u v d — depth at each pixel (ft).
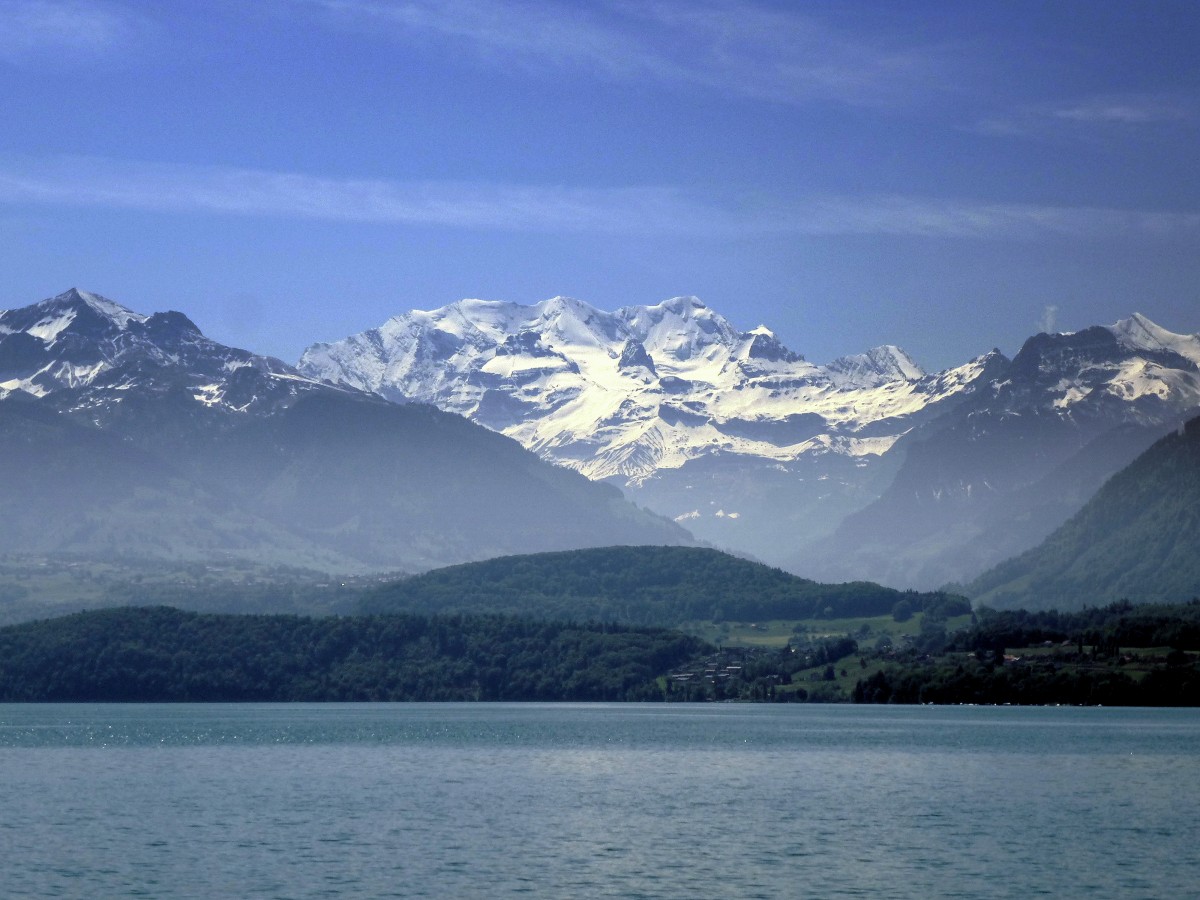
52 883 615.98
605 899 588.50
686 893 599.57
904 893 601.21
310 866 652.07
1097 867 653.30
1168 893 602.44
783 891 603.67
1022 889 608.60
